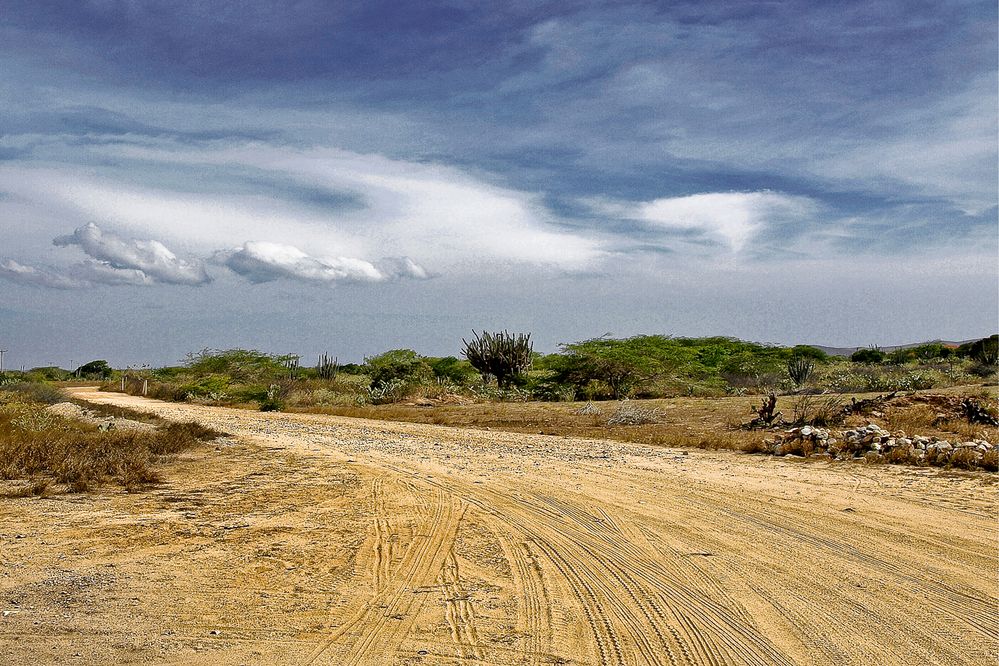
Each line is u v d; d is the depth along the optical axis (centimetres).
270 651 535
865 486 1201
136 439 1666
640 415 2466
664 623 591
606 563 762
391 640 557
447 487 1210
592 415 2678
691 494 1139
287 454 1658
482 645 548
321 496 1134
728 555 789
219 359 5778
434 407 3538
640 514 995
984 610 618
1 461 1294
